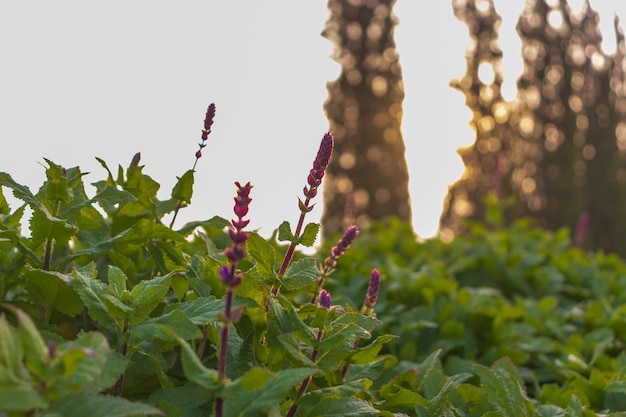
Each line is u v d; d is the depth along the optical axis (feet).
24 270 6.40
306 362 4.99
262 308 5.62
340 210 45.96
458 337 12.09
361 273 15.34
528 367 12.19
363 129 47.24
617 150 54.49
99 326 6.42
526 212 51.21
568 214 52.39
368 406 5.32
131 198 6.91
